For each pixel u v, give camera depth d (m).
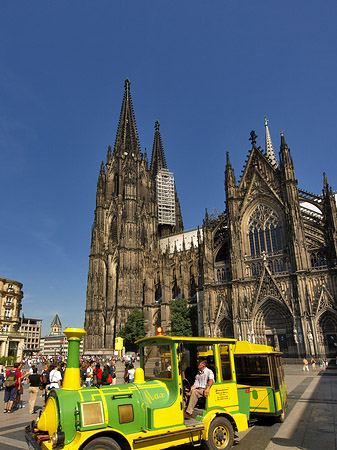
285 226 83.62
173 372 15.41
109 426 12.90
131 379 26.75
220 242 94.00
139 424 13.80
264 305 78.44
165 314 111.19
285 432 19.02
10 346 115.69
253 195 90.75
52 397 13.19
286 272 78.62
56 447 11.84
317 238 81.00
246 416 18.48
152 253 130.75
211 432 15.31
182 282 112.94
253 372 22.09
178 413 14.77
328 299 71.88
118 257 126.69
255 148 94.06
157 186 177.38
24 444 17.88
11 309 119.81
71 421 12.32
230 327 83.06
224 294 85.56
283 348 75.25
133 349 107.38
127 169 136.25
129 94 165.25
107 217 140.12
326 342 70.81
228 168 95.00
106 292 128.88
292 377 48.66
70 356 14.34
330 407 25.20
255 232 88.25
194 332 98.56
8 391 27.72
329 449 15.91
